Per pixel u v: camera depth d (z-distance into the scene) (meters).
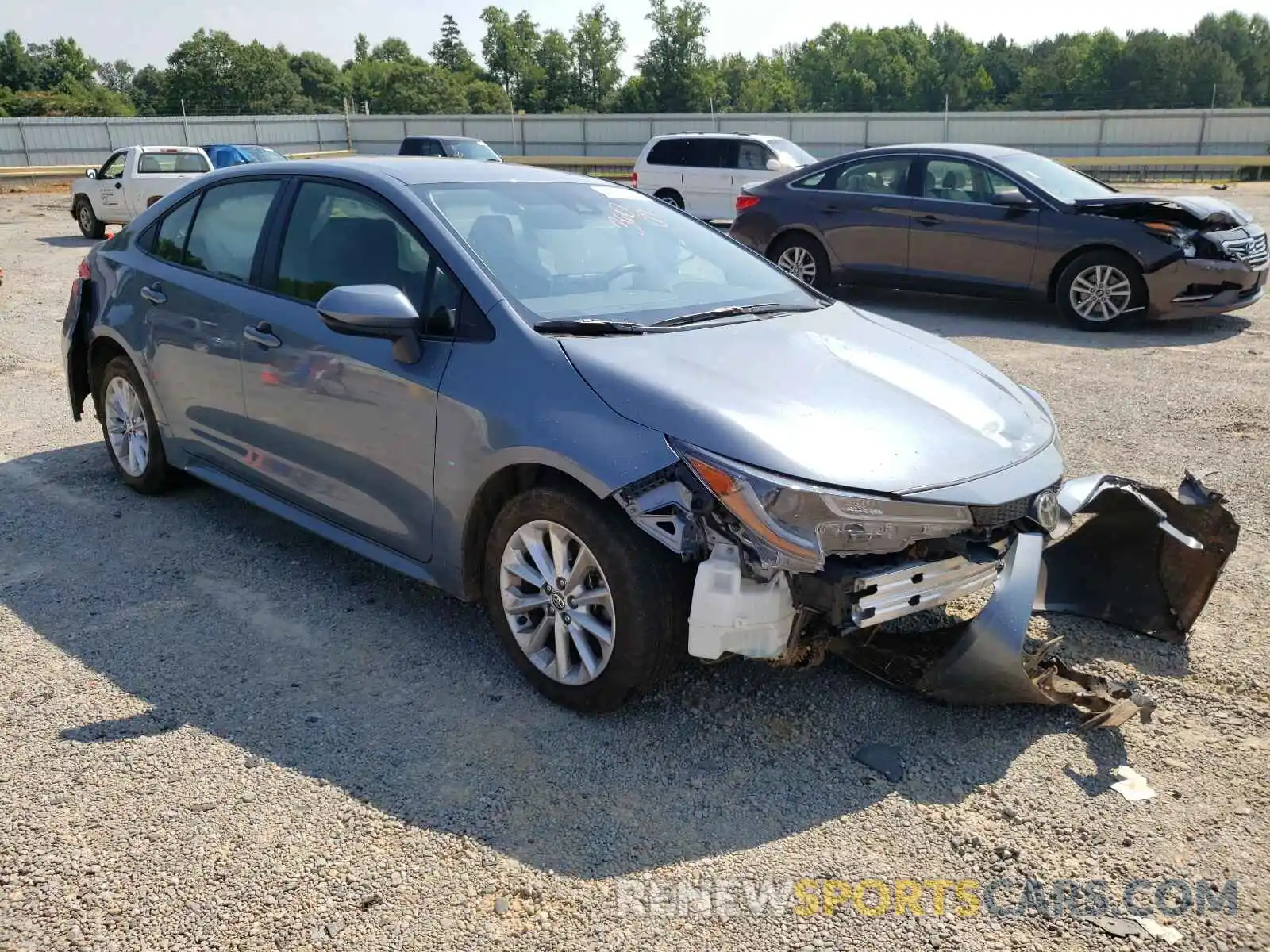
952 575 3.01
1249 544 4.52
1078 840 2.65
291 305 3.94
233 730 3.09
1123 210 9.17
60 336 9.17
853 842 2.63
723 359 3.25
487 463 3.17
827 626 3.04
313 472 3.88
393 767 2.92
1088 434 6.16
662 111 86.75
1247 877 2.52
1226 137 37.97
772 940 2.31
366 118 47.00
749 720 3.17
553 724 3.14
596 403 2.99
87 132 39.62
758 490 2.73
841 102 109.69
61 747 2.98
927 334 4.12
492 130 45.53
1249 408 6.70
